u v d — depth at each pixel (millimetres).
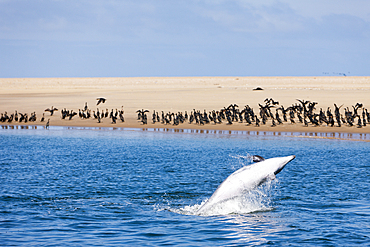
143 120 106000
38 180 41812
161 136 83938
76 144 71875
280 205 32469
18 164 51500
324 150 63250
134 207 32219
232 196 28750
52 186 39219
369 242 24266
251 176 28234
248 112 100375
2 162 53000
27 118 119312
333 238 24953
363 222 28047
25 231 26203
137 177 43500
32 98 162750
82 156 58031
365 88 187375
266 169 27875
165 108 126938
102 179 42438
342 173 45094
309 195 35531
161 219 28938
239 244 23969
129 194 36438
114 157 57125
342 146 67812
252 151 62781
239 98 143625
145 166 50094
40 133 91438
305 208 31531
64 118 117625
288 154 59500
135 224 27812
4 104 145750
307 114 96938
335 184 39781
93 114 119688
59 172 46125
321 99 134250
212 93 162750
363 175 43906
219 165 51062
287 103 128875
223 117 105000
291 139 77875
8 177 43281
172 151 62906
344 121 95188
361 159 54500
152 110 124625
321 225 27438
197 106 128625
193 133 89312
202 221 28406
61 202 33531
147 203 33469
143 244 23906
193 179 42719
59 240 24531
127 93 172250
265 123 100500
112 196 35656
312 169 47625
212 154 59906
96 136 84750
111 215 29984
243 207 31391
